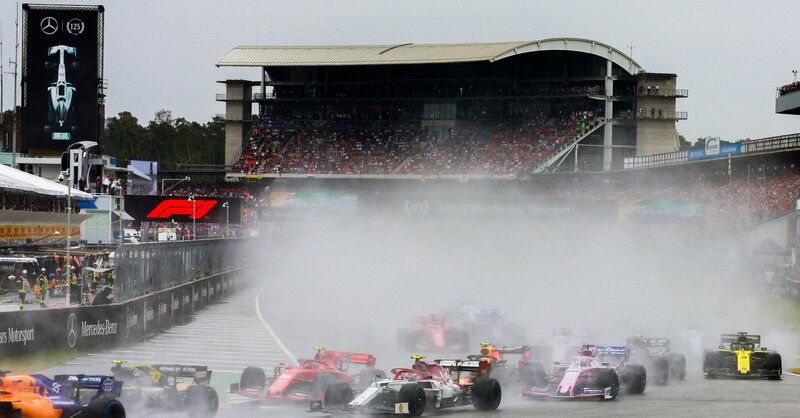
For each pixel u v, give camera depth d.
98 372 41.34
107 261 77.94
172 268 70.56
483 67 197.00
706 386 41.69
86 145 114.50
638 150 190.62
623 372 38.00
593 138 189.50
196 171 194.62
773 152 128.88
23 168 130.38
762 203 124.81
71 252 75.75
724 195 135.75
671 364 43.78
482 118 198.75
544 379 36.78
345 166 191.50
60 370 42.00
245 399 35.53
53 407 25.05
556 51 190.38
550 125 191.62
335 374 33.28
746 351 45.03
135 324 56.28
